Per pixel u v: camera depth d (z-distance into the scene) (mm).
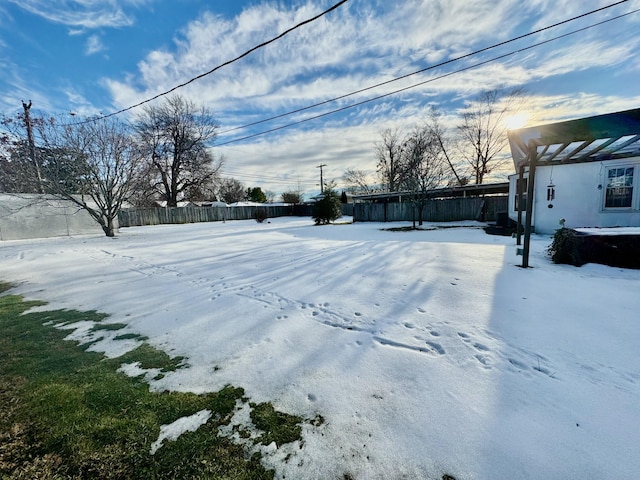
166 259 6848
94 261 7020
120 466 1396
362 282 4273
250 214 27797
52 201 13945
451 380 1955
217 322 3117
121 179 12883
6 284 5125
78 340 2820
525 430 1503
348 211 24578
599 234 4750
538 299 3367
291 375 2100
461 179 22031
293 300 3664
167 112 26266
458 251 6375
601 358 2156
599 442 1414
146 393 1957
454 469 1300
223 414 1729
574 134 4125
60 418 1732
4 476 1357
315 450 1441
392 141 27328
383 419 1628
